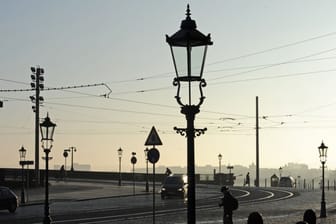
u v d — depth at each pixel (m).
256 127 81.88
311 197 53.38
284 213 35.56
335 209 39.06
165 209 39.31
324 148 34.00
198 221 30.16
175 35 12.88
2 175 60.22
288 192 62.28
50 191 57.84
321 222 29.02
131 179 85.56
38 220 31.39
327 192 63.25
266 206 42.00
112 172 86.56
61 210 38.25
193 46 12.95
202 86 13.08
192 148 12.96
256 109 82.06
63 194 54.06
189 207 12.77
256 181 81.19
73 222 30.17
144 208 40.09
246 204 44.09
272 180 91.62
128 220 31.02
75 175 89.81
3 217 33.44
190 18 13.05
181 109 13.12
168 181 52.09
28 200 46.53
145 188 64.81
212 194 57.50
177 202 46.72
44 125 24.11
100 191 59.12
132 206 41.88
